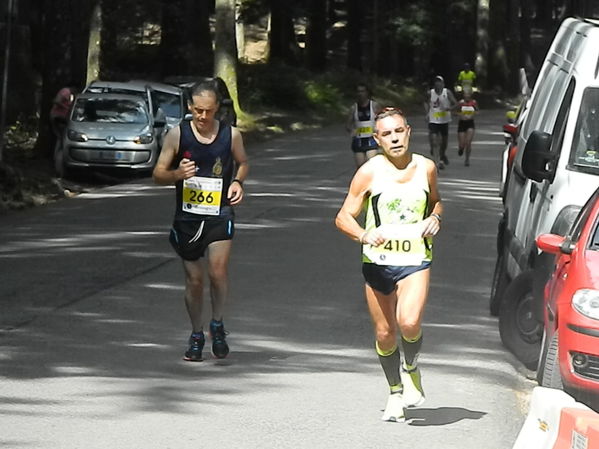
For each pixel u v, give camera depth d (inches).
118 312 741.3
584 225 533.6
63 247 1005.2
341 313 753.6
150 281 847.7
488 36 3912.4
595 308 487.2
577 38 690.8
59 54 1704.0
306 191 1438.2
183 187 610.2
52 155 1716.3
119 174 1644.9
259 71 3016.7
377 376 599.2
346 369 612.7
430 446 482.0
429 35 3614.7
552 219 614.5
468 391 575.2
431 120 1749.5
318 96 2915.8
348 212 500.1
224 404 540.4
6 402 536.4
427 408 542.9
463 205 1341.0
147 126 1616.6
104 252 977.5
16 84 2331.4
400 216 494.9
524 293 642.2
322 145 2176.4
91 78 2316.7
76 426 501.0
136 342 662.5
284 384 578.6
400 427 508.7
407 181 495.8
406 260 494.9
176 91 1780.3
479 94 3720.5
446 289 853.2
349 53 3759.8
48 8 1706.4
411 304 492.7
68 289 813.2
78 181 1608.0
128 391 559.5
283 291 820.6
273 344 667.4
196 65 2997.0
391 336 510.3
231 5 2391.7
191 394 557.0
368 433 499.2
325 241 1048.2
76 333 681.0
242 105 2694.4
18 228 1129.4
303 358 635.5
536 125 740.7
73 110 1631.4
